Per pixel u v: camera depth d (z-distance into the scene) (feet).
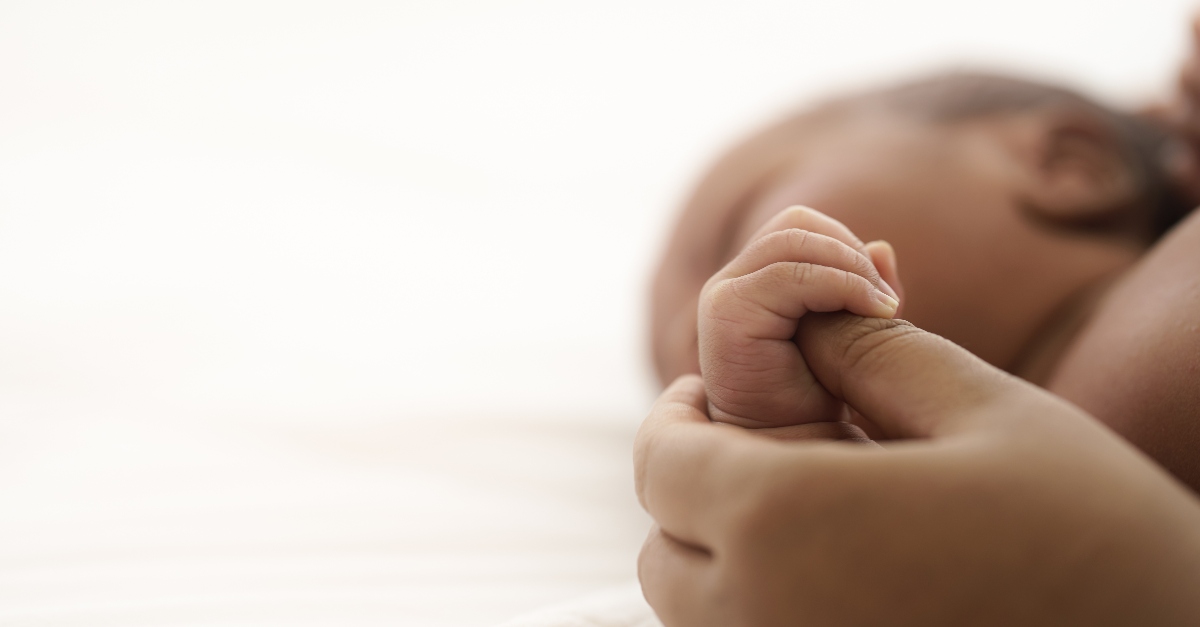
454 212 4.30
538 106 4.89
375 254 3.73
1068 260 1.59
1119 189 1.76
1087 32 4.44
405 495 1.74
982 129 1.87
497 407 2.36
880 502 1.03
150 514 1.61
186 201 3.75
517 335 3.09
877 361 1.11
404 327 3.13
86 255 3.26
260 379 2.51
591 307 3.41
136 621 1.34
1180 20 4.09
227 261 3.41
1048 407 1.06
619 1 4.85
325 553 1.52
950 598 1.02
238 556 1.51
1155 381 1.32
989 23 4.60
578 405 2.42
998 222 1.61
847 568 1.03
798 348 1.16
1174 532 1.02
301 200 4.01
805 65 4.83
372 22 4.70
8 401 2.23
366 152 4.56
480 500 1.75
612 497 1.86
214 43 4.51
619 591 1.36
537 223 4.30
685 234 1.98
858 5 4.72
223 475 1.82
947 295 1.58
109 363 2.53
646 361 2.20
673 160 4.94
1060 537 1.02
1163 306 1.35
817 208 1.63
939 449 1.04
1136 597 1.01
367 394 2.43
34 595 1.41
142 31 4.42
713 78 4.91
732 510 1.06
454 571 1.49
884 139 1.81
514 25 4.83
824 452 1.05
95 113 4.16
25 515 1.60
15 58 4.24
